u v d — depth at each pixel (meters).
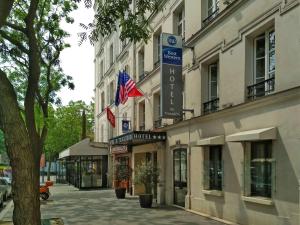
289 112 11.32
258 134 11.90
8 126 6.79
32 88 10.00
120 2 10.12
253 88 13.62
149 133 21.41
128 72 30.64
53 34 15.30
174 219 15.85
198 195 17.52
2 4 7.29
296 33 11.11
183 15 20.42
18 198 6.77
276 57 12.01
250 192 13.53
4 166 49.78
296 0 11.15
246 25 13.80
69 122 55.78
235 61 14.51
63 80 18.09
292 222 11.10
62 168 55.31
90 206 21.41
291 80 11.28
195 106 17.94
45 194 25.28
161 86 17.94
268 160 12.55
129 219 16.22
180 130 19.66
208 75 17.45
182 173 19.52
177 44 18.28
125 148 28.70
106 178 36.94
